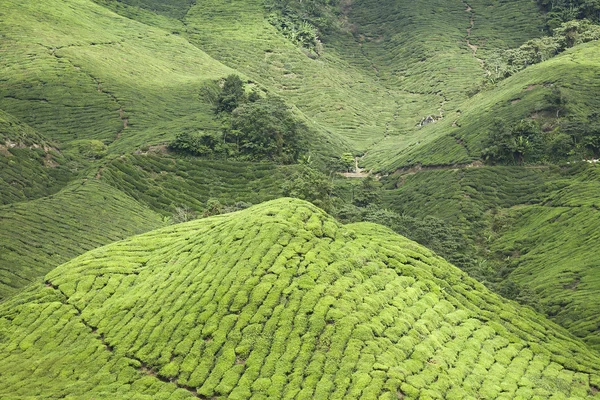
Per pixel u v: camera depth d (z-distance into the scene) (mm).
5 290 124312
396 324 98125
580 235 175500
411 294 106312
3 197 169875
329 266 103938
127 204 179250
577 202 190750
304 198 160125
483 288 116375
